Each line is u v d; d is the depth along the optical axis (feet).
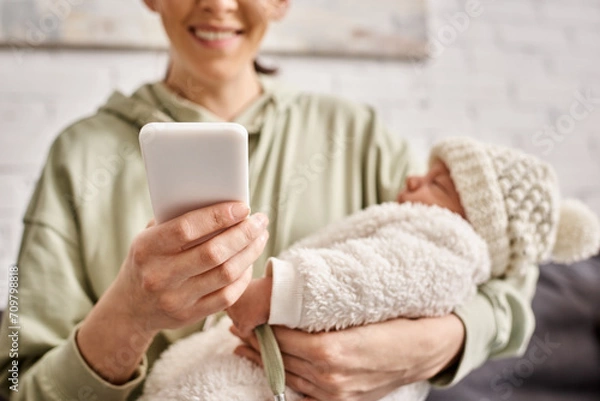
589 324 3.67
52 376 1.76
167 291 1.44
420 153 4.66
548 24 4.99
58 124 3.92
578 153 5.09
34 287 2.00
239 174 1.31
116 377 1.76
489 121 4.83
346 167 2.53
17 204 3.87
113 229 2.15
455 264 1.93
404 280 1.83
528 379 3.44
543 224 2.24
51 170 2.23
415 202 2.35
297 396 1.83
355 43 4.36
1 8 3.73
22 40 3.78
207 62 2.21
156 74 4.08
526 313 2.27
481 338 2.03
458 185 2.27
